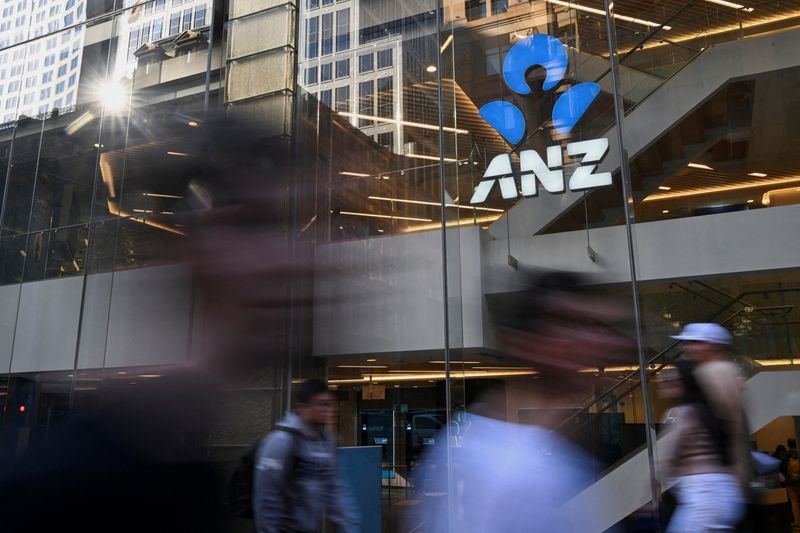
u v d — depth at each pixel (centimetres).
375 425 805
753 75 795
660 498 624
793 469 629
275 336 844
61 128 1102
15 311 1034
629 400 682
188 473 840
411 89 856
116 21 1115
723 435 333
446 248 782
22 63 1193
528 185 765
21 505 905
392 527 721
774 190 1041
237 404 841
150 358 907
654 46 822
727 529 315
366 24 913
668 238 726
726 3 816
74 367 956
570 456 689
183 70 1021
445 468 730
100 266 986
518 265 752
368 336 796
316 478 380
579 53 783
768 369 675
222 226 916
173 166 980
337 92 905
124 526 855
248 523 788
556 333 726
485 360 768
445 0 866
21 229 1078
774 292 702
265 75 954
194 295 905
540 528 671
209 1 1037
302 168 895
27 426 963
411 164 830
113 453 889
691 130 850
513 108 793
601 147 744
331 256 845
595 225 730
